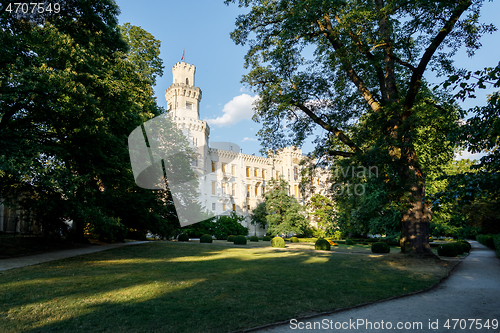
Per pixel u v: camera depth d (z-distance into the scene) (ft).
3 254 49.42
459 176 19.17
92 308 20.16
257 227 193.06
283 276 34.27
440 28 43.68
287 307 21.38
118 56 53.88
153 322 17.56
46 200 48.16
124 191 66.80
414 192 48.96
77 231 72.54
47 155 43.52
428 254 47.96
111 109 50.49
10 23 42.39
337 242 137.18
